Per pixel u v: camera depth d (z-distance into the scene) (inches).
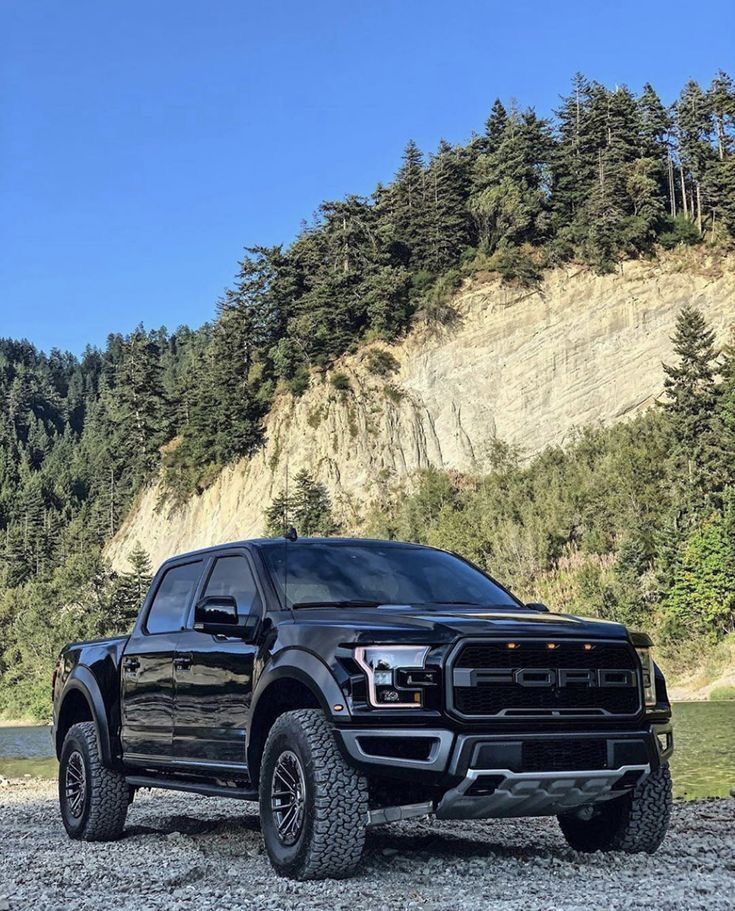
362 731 213.9
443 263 4756.4
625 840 252.2
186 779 284.4
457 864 239.6
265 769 234.4
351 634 222.5
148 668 294.8
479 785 214.7
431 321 4453.7
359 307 4594.0
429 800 227.5
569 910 187.2
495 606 267.9
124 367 5713.6
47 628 4229.8
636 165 4596.5
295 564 267.3
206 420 4670.3
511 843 281.3
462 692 215.8
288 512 4101.9
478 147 5570.9
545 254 4493.1
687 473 3405.5
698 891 206.1
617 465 3582.7
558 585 3208.7
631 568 2945.4
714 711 1491.1
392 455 4220.0
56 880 241.0
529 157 4970.5
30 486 7283.5
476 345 4379.9
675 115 5182.1
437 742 213.2
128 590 4042.8
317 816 216.1
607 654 229.9
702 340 3774.6
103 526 5851.4
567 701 223.8
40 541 5841.5
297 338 4596.5
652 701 237.6
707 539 2768.2
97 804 311.9
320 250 5078.7
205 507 4439.0
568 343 4281.5
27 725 3415.4
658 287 4271.7
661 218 4542.3
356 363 4456.2
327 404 4367.6
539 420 4200.3
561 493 3656.5
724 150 5002.5
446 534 3592.5
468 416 4271.7
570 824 269.7
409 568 280.5
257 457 4404.5
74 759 325.7
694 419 3516.2
